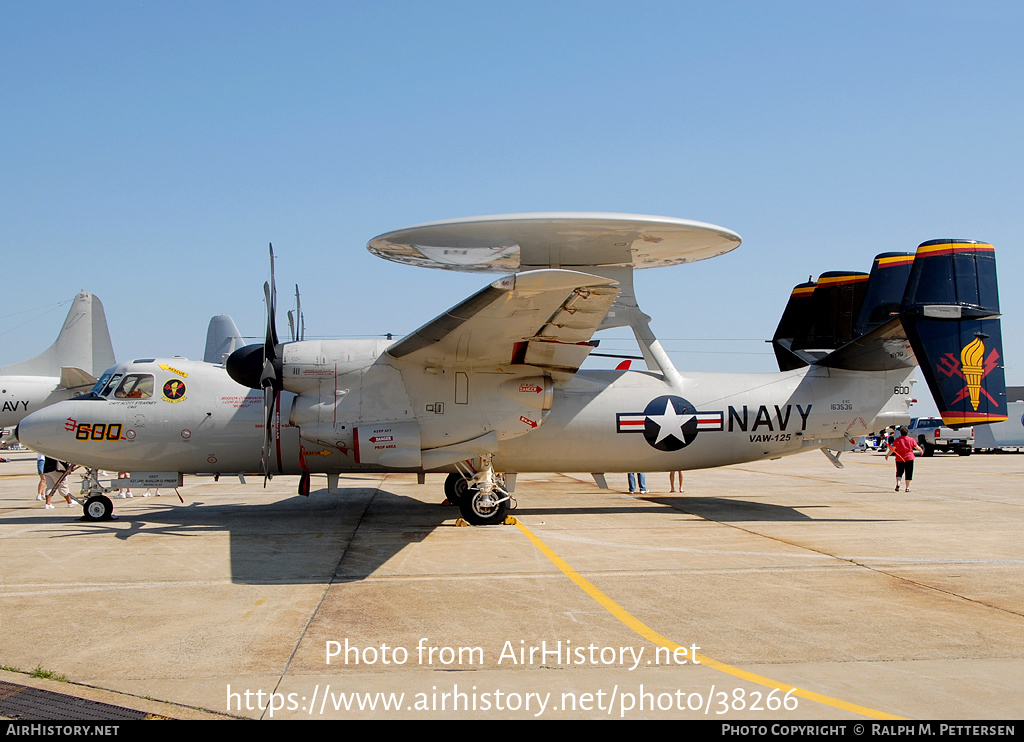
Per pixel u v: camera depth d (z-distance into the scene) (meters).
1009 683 5.19
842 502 15.99
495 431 12.34
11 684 5.16
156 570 8.84
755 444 13.66
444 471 13.17
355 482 21.80
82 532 11.69
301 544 10.57
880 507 15.02
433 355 11.94
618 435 13.22
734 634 6.33
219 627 6.52
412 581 8.28
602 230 10.46
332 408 11.97
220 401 12.88
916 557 9.65
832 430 13.82
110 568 8.96
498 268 13.02
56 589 7.92
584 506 15.16
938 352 12.26
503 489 12.66
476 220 10.30
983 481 21.86
